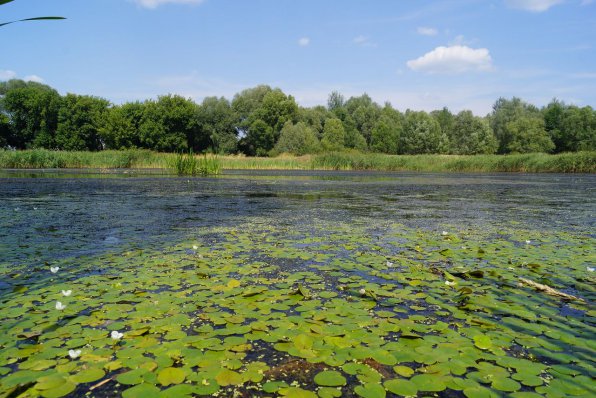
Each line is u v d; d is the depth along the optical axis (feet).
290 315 9.49
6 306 9.84
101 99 183.42
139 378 6.72
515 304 10.46
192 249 15.80
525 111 227.81
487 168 106.52
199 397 6.27
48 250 15.47
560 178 75.10
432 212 27.30
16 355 7.47
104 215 24.36
